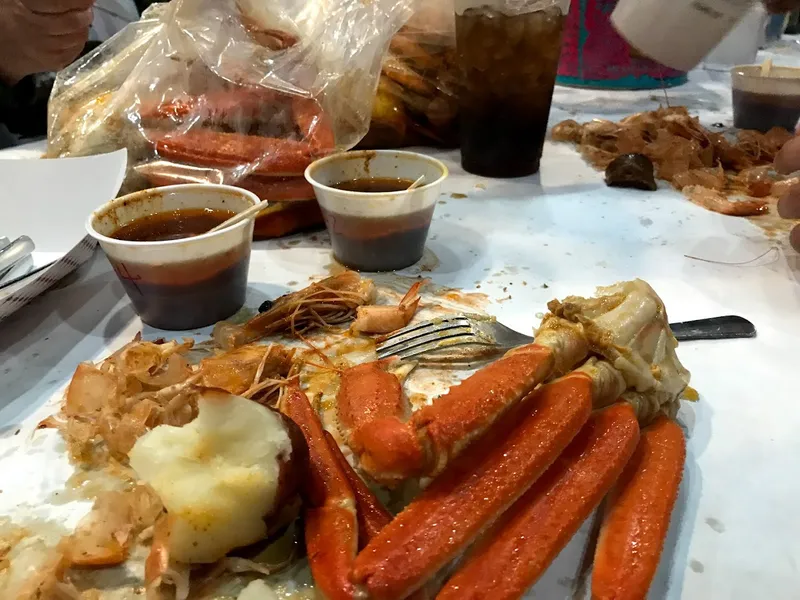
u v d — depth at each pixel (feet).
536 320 0.94
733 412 0.75
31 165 1.09
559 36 1.37
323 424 0.74
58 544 0.59
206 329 0.95
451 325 0.88
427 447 0.54
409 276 1.08
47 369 0.86
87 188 1.08
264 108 1.18
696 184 1.45
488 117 1.44
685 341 0.89
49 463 0.69
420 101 1.59
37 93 1.94
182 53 1.20
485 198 1.41
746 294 1.01
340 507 0.56
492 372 0.60
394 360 0.83
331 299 0.94
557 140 1.82
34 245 0.99
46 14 1.65
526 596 0.54
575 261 1.12
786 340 0.89
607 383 0.64
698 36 1.40
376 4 1.22
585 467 0.57
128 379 0.76
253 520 0.55
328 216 1.06
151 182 1.18
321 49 1.18
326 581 0.49
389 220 1.03
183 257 0.87
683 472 0.66
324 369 0.84
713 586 0.55
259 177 1.12
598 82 2.38
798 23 3.31
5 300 0.84
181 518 0.53
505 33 1.32
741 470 0.67
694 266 1.10
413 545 0.49
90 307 1.00
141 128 1.19
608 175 1.48
